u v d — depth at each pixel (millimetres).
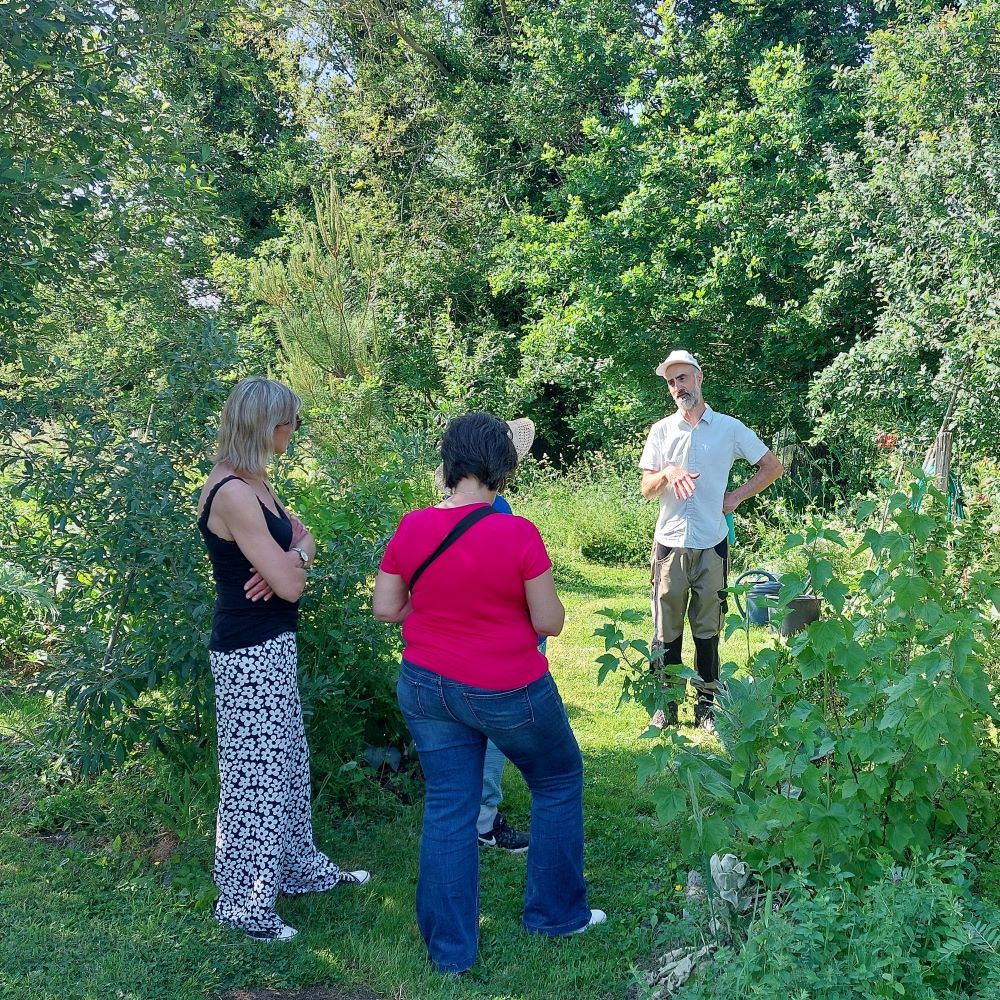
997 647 3133
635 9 16578
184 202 4609
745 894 3043
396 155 19531
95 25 4238
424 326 17078
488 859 3770
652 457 5148
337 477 5004
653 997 2787
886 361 9445
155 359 4426
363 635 4223
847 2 14117
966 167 9469
